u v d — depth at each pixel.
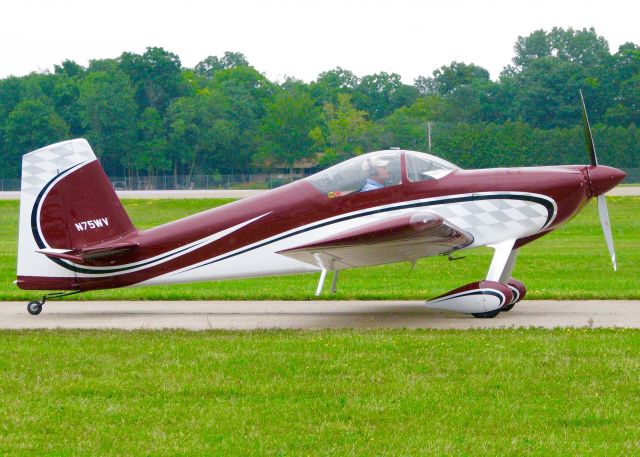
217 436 9.42
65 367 12.56
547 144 105.19
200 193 77.00
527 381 11.38
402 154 17.98
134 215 56.88
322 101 150.75
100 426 9.78
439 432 9.48
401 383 11.39
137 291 22.75
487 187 17.78
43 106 123.88
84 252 18.42
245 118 130.12
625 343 13.66
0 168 123.69
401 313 18.52
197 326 16.94
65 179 18.69
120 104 122.06
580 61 160.62
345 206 17.97
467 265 29.92
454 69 157.88
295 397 10.85
